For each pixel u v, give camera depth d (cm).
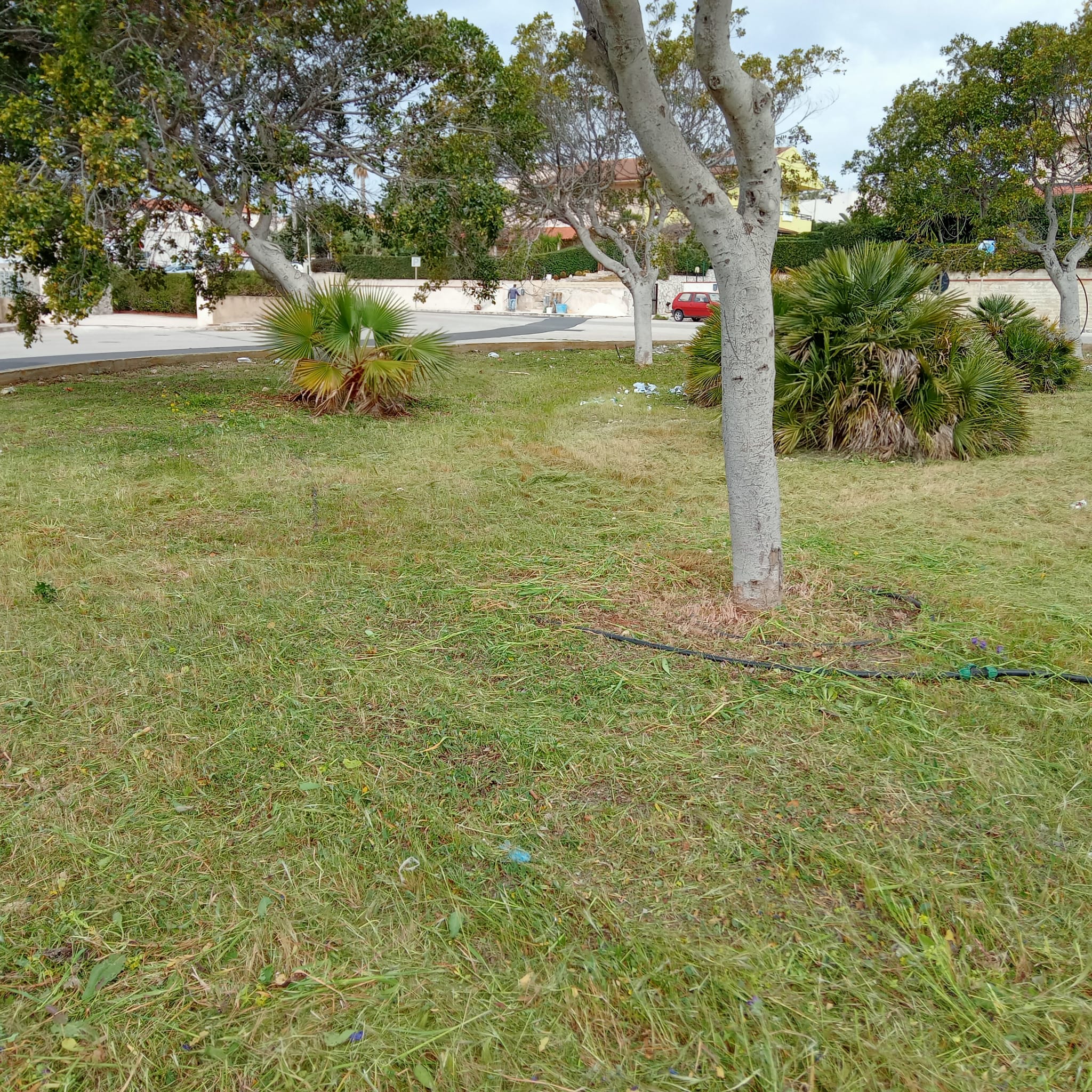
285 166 1205
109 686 377
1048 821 287
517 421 1091
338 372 1081
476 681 392
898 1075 199
